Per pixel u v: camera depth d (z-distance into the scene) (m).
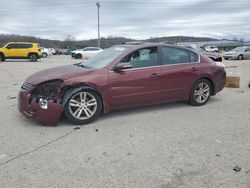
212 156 3.91
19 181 3.26
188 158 3.84
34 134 4.73
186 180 3.28
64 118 5.61
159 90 5.98
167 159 3.81
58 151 4.06
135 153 4.00
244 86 9.83
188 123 5.38
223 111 6.27
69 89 5.14
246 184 3.20
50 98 5.03
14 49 25.50
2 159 3.80
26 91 5.11
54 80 5.07
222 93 8.40
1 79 11.66
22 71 15.28
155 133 4.82
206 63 6.71
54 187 3.14
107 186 3.16
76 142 4.40
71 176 3.37
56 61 26.95
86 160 3.78
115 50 6.05
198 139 4.54
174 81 6.15
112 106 5.55
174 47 6.32
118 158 3.84
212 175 3.39
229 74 13.80
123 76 5.53
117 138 4.57
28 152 4.03
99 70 5.41
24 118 5.59
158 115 5.90
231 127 5.15
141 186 3.16
